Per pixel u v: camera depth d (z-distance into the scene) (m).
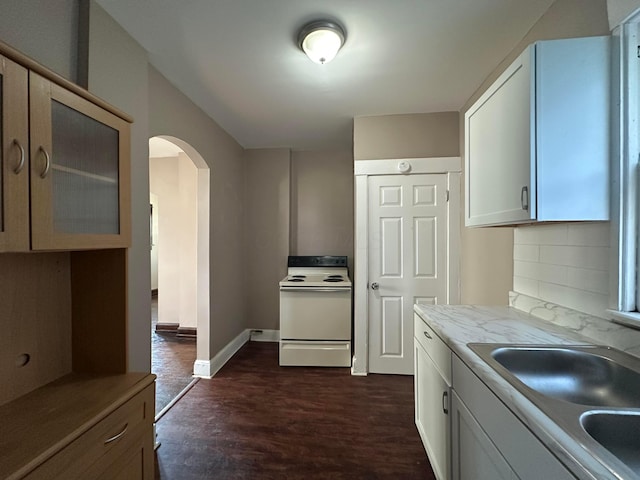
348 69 1.95
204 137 2.60
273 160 3.64
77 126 1.07
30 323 1.13
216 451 1.75
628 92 1.03
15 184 0.85
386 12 1.45
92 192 1.13
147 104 1.74
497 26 1.56
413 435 1.89
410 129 2.65
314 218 3.74
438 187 2.65
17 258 1.09
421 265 2.69
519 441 0.75
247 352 3.29
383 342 2.75
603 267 1.13
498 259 1.95
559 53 1.08
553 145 1.08
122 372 1.28
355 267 2.76
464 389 1.12
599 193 1.08
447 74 2.02
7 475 0.71
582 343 1.14
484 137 1.46
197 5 1.40
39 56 1.19
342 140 3.38
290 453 1.73
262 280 3.67
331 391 2.44
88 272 1.29
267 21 1.51
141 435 1.18
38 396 1.09
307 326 2.93
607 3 1.08
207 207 2.72
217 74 2.00
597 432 0.69
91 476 0.94
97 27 1.40
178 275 3.93
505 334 1.26
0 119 0.82
